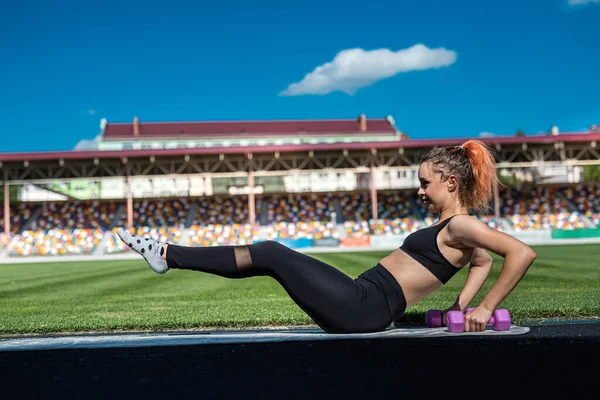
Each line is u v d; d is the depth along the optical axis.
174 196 29.34
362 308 2.24
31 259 24.42
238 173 27.17
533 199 29.30
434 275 2.30
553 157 29.72
